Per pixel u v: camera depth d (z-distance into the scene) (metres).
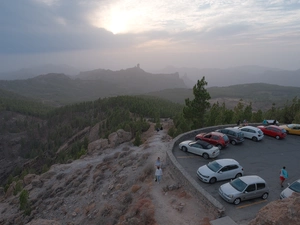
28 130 133.00
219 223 15.97
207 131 37.66
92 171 37.19
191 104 42.78
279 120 59.56
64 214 27.17
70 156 70.12
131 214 19.16
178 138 32.91
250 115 54.19
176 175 22.81
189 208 18.38
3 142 125.31
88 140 83.38
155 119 89.38
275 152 30.45
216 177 21.84
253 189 18.94
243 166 26.16
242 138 33.28
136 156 34.66
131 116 105.56
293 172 24.91
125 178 28.36
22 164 102.94
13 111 156.50
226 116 50.53
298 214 11.88
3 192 50.53
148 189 22.41
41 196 34.81
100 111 132.38
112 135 59.16
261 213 13.30
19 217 30.39
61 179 39.34
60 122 136.25
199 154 28.16
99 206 24.70
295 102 63.38
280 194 19.05
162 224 17.03
